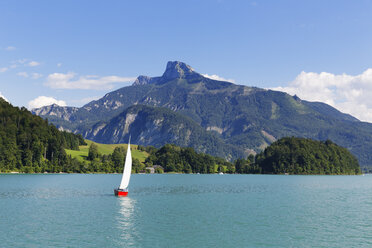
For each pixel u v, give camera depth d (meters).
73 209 88.38
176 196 123.75
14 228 66.06
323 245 58.06
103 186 156.25
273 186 185.38
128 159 118.31
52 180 193.00
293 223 74.94
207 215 83.06
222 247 56.19
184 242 58.62
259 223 74.44
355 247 57.00
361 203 110.00
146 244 57.09
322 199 120.94
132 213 84.06
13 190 131.88
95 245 55.97
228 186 179.38
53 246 54.97
